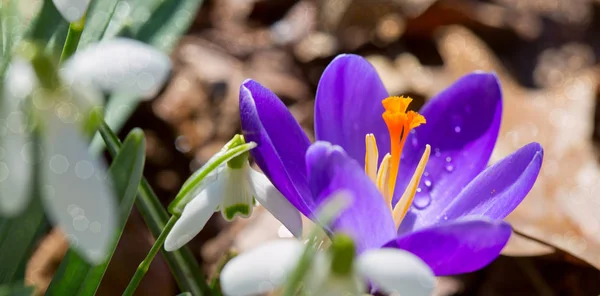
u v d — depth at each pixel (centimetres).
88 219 23
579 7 71
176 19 37
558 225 43
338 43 62
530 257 42
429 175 34
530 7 69
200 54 56
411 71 59
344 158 28
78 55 24
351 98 33
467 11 63
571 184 46
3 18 32
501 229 27
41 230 31
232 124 51
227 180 29
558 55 66
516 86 56
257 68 57
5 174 23
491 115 34
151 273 40
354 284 25
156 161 49
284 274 25
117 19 37
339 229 29
